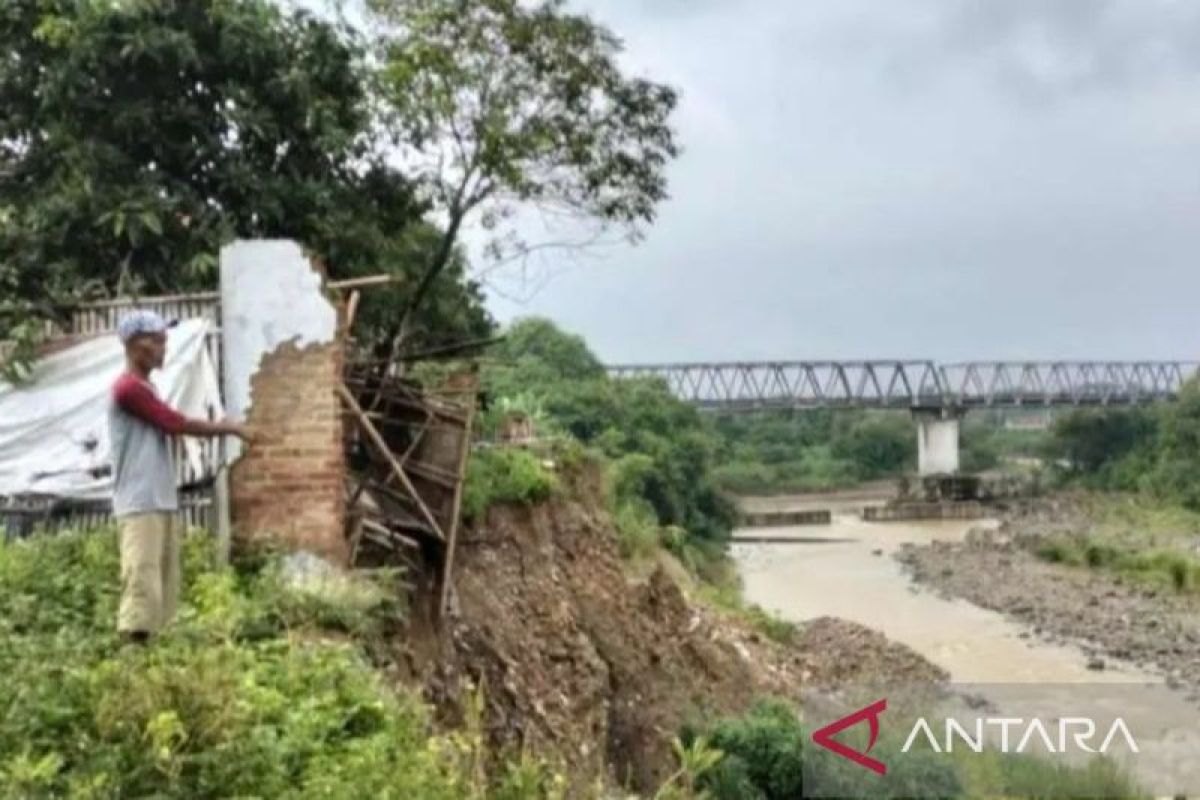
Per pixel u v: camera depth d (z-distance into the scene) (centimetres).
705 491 5172
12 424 1093
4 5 1428
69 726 669
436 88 1670
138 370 805
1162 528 6450
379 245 1567
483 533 1784
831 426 10200
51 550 975
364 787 668
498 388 4288
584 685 1816
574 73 1755
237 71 1452
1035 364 9475
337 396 1108
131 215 1326
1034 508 7700
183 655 770
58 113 1423
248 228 1455
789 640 3328
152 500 797
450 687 1238
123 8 1373
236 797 630
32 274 1303
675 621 2548
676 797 1108
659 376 6419
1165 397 9000
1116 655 3444
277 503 1090
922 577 5156
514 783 825
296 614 951
